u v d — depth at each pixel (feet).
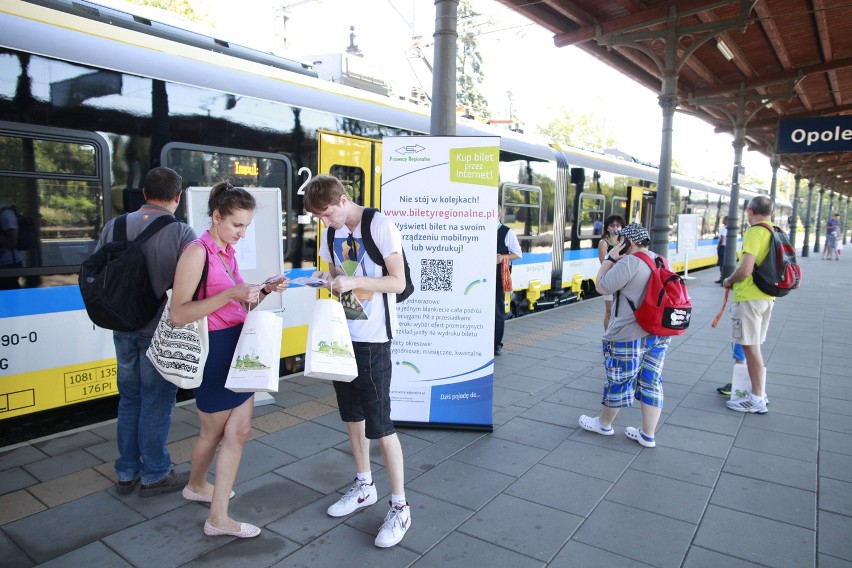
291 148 19.15
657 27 36.68
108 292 9.67
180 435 14.24
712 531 10.21
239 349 9.02
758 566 9.19
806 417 16.34
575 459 13.25
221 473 9.61
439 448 13.80
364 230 9.86
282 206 18.97
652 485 11.98
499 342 22.94
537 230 33.55
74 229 13.75
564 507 11.01
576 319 31.94
